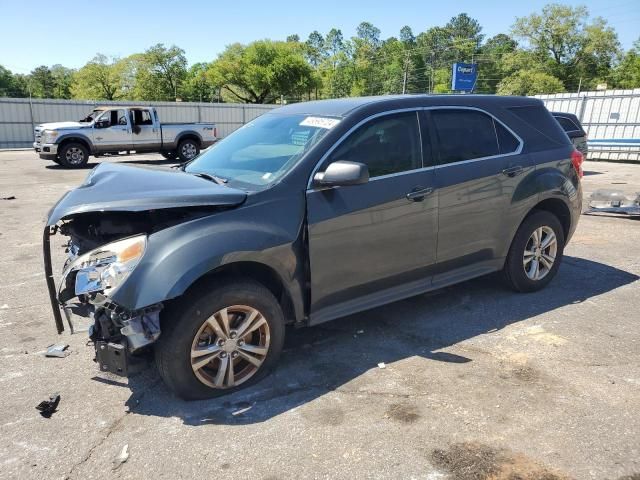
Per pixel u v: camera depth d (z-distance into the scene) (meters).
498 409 3.21
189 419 3.15
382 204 3.87
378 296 4.09
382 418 3.13
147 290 2.96
